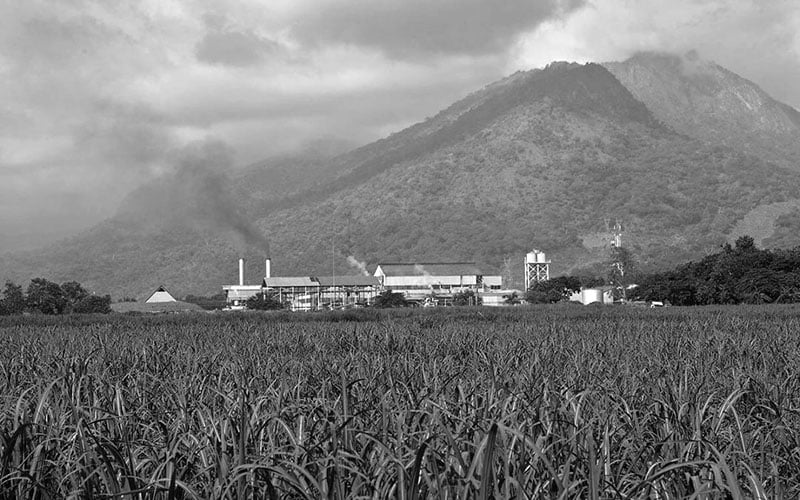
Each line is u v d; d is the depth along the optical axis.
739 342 26.83
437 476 7.59
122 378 16.03
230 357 21.88
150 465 9.57
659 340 27.98
